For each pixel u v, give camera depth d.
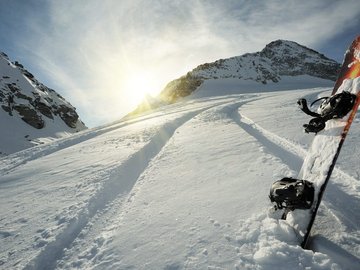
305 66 100.31
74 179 5.85
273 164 4.43
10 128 33.72
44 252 3.22
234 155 5.44
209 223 3.02
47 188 5.61
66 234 3.59
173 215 3.40
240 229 2.77
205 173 4.71
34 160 9.80
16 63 50.28
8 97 37.19
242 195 3.54
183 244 2.74
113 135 12.30
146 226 3.27
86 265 2.82
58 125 42.38
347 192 3.24
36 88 45.72
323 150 2.61
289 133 6.63
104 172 5.92
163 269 2.45
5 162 10.73
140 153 7.57
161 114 20.19
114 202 4.50
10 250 3.38
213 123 11.09
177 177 4.84
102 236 3.35
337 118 2.65
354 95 2.46
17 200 5.24
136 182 5.23
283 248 2.29
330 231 2.52
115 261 2.72
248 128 8.61
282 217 2.72
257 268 2.19
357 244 2.27
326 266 2.05
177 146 7.45
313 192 2.32
